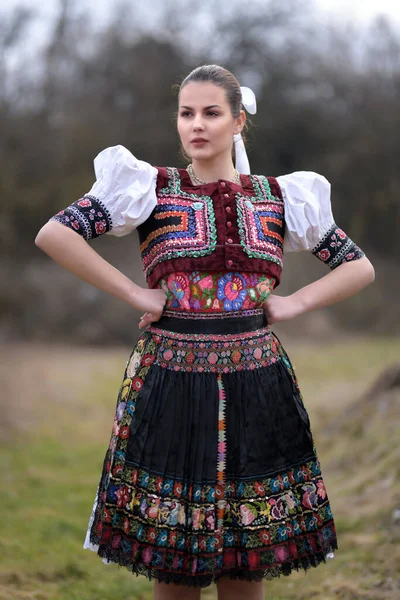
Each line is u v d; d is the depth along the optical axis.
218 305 2.38
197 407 2.33
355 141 24.61
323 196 2.58
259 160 24.78
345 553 3.86
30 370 13.58
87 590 3.72
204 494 2.29
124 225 2.40
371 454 5.35
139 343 2.51
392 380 6.39
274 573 2.36
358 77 24.72
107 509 2.35
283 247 2.61
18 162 23.34
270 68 24.31
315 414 7.72
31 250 22.44
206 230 2.39
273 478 2.36
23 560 4.09
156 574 2.29
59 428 8.88
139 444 2.34
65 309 19.38
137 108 24.59
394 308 22.08
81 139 23.81
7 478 6.38
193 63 24.27
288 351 16.78
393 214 24.44
